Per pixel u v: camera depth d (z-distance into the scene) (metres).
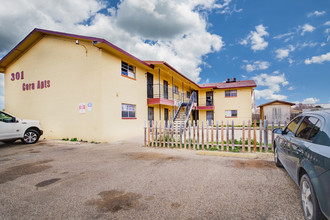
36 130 9.52
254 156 5.58
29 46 11.96
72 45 10.45
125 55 10.91
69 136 10.25
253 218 2.37
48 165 5.21
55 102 10.80
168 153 6.55
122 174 4.31
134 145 8.59
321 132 2.27
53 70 10.98
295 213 2.46
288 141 3.36
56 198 3.10
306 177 2.27
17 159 5.95
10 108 12.58
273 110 23.77
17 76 12.38
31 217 2.52
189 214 2.50
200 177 3.95
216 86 24.67
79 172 4.54
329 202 1.75
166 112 17.73
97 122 9.49
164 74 16.59
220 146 7.16
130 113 12.09
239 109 24.70
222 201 2.84
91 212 2.62
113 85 10.38
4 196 3.21
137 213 2.56
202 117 26.08
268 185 3.40
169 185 3.55
